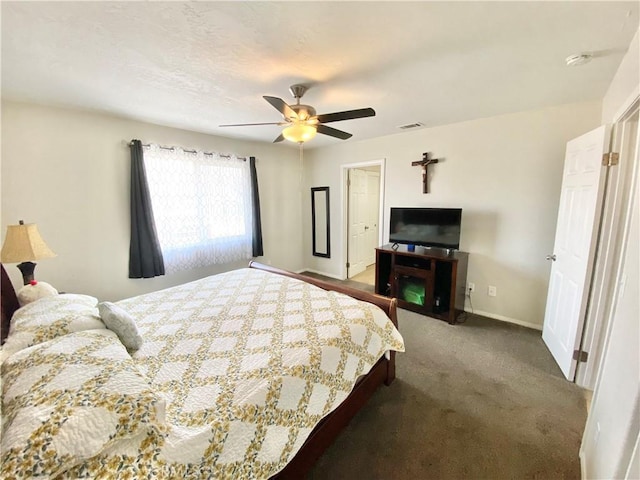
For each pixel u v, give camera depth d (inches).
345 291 90.3
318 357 55.5
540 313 116.9
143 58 68.0
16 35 57.6
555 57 68.6
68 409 31.4
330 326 65.7
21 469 26.6
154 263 127.5
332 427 60.6
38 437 28.5
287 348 56.6
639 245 43.6
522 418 69.7
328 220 194.4
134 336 56.9
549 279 113.1
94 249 114.6
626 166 71.6
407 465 58.2
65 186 106.0
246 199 163.5
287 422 47.3
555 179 108.7
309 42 61.8
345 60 69.9
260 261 182.1
